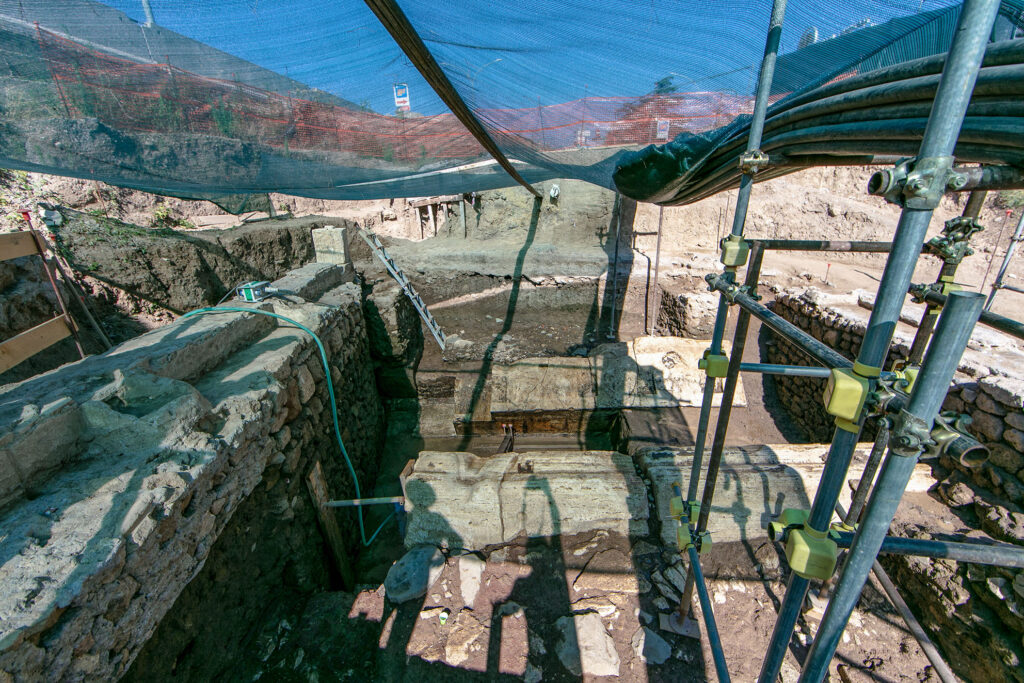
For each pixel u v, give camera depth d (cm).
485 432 605
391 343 620
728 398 179
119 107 196
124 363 241
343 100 230
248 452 255
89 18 161
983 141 79
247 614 263
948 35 123
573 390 574
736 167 175
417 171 313
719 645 171
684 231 824
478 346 712
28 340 236
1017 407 268
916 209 76
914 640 251
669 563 284
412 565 287
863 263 775
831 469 98
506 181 388
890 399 84
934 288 151
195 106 203
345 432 443
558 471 327
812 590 271
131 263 470
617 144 231
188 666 219
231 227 685
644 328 732
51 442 192
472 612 269
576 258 715
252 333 345
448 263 731
